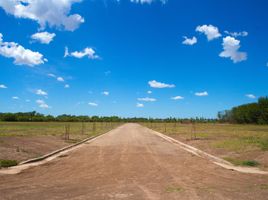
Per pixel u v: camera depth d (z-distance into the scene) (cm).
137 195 930
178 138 3619
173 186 1062
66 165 1563
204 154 2077
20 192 959
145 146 2667
